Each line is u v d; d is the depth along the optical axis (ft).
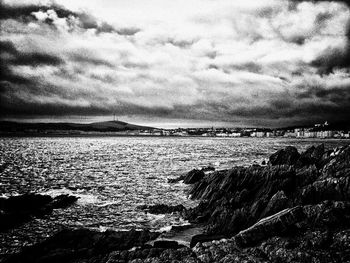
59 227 103.19
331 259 48.34
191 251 59.67
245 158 383.86
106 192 165.78
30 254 74.64
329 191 93.81
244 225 88.89
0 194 159.12
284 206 90.02
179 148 641.81
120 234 85.87
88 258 72.28
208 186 146.10
